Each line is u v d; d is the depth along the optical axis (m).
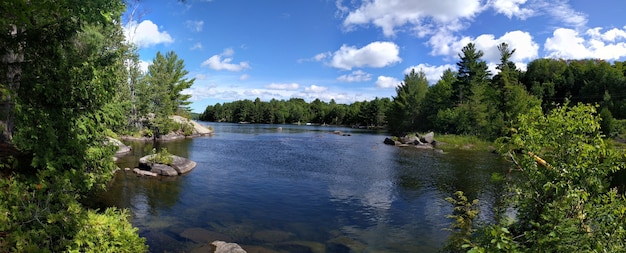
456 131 48.12
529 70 80.50
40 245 4.49
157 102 38.38
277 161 22.39
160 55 62.59
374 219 10.59
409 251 8.13
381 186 15.38
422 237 9.09
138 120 35.59
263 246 8.14
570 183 3.86
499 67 52.16
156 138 36.66
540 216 4.14
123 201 11.34
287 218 10.45
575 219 3.68
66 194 5.19
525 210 4.46
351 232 9.38
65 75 5.98
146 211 10.42
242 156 24.42
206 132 48.31
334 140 43.66
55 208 4.97
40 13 5.40
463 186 15.53
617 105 55.25
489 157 26.55
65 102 6.05
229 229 9.21
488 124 42.97
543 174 4.18
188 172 17.06
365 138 49.44
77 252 4.51
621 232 3.46
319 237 8.93
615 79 61.56
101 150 7.05
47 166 5.27
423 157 26.39
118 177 14.84
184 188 13.62
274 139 42.53
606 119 41.03
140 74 35.47
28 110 5.46
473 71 62.56
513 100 41.78
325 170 19.36
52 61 5.93
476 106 46.03
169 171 16.05
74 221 4.79
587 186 3.99
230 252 7.34
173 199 11.95
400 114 68.88
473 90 51.34
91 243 4.74
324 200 12.70
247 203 11.91
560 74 73.88
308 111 135.25
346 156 26.28
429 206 12.16
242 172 17.72
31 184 4.98
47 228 4.52
